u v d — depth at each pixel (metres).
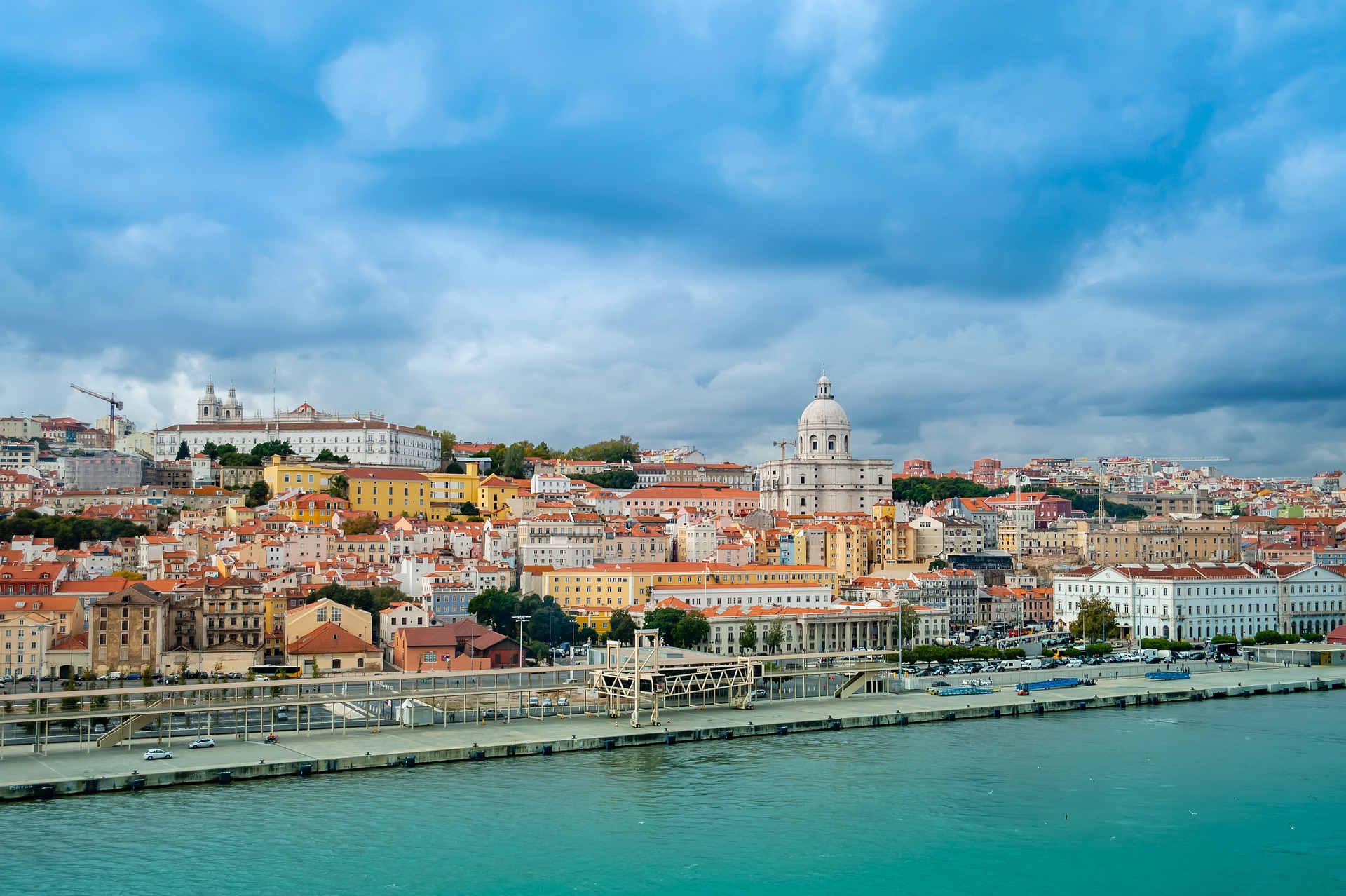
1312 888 163.25
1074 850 176.25
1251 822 189.38
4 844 172.00
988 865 170.25
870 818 189.25
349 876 162.25
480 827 182.62
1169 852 176.00
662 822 186.00
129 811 188.38
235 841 174.75
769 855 172.50
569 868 166.38
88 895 153.88
